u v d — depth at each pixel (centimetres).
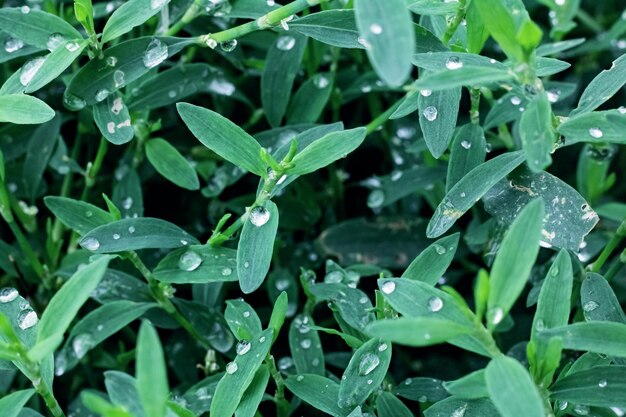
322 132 32
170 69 35
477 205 38
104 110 32
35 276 36
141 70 32
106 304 33
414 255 38
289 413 32
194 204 39
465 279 39
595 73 43
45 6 37
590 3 45
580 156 40
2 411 29
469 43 32
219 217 38
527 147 28
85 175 37
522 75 29
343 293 32
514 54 29
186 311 34
